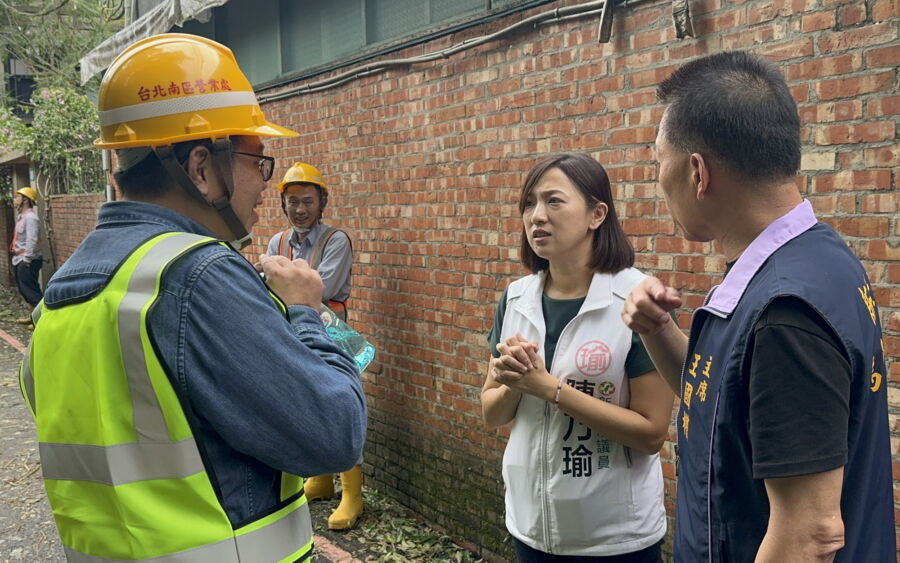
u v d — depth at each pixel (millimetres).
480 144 3527
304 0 4891
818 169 2281
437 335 3902
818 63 2256
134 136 1326
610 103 2881
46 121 11344
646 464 2066
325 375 1257
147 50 1347
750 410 1110
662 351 1594
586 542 2029
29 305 11023
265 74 5453
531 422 2119
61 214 10984
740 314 1170
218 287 1197
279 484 1322
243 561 1228
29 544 3873
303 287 1440
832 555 1070
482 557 3680
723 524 1222
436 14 3781
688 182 1271
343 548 3775
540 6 3152
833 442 1051
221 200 1391
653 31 2705
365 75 4270
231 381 1178
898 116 2092
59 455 1284
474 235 3607
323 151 4746
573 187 2068
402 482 4254
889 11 2092
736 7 2451
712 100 1199
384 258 4254
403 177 4062
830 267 1136
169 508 1194
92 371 1211
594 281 2086
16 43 16906
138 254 1238
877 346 1182
